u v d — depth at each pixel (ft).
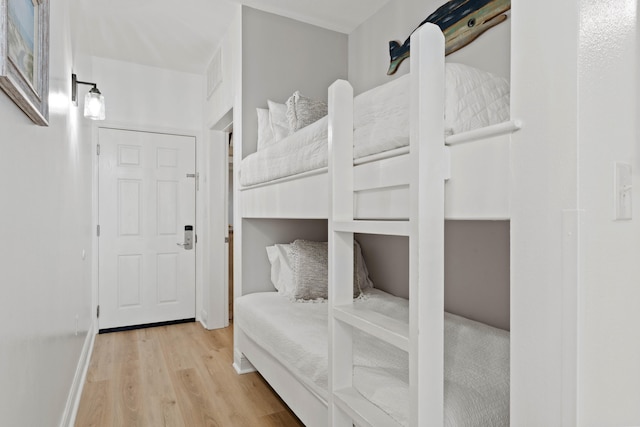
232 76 9.77
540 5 2.73
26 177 3.74
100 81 11.69
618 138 2.86
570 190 2.56
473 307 6.97
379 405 3.93
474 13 6.91
